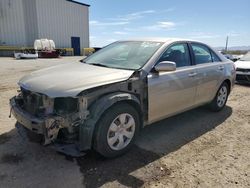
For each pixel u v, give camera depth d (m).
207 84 4.79
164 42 4.13
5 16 27.05
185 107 4.40
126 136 3.41
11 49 26.50
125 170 3.06
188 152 3.59
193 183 2.86
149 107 3.62
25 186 2.69
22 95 3.41
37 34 29.88
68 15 33.09
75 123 2.92
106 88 3.15
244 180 2.95
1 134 3.99
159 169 3.12
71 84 2.99
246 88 8.52
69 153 2.95
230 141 4.02
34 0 28.94
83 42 36.00
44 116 2.89
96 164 3.17
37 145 3.62
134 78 3.42
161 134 4.21
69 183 2.76
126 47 4.31
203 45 4.98
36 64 16.05
